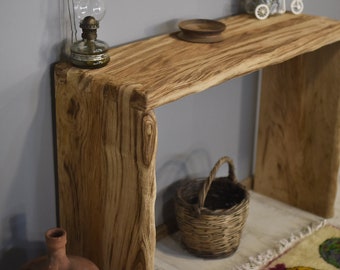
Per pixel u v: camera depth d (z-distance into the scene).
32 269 1.62
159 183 2.25
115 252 1.78
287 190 2.54
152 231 1.68
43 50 1.68
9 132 1.68
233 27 2.12
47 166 1.82
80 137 1.73
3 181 1.71
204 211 2.05
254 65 1.82
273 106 2.47
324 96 2.32
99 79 1.63
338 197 2.60
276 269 2.11
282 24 2.17
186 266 2.12
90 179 1.76
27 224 1.83
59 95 1.72
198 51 1.86
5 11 1.56
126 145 1.62
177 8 2.06
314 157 2.42
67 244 1.91
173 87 1.59
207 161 2.44
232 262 2.15
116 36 1.89
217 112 2.39
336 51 2.23
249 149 2.64
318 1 2.80
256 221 2.41
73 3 1.71
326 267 2.13
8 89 1.64
